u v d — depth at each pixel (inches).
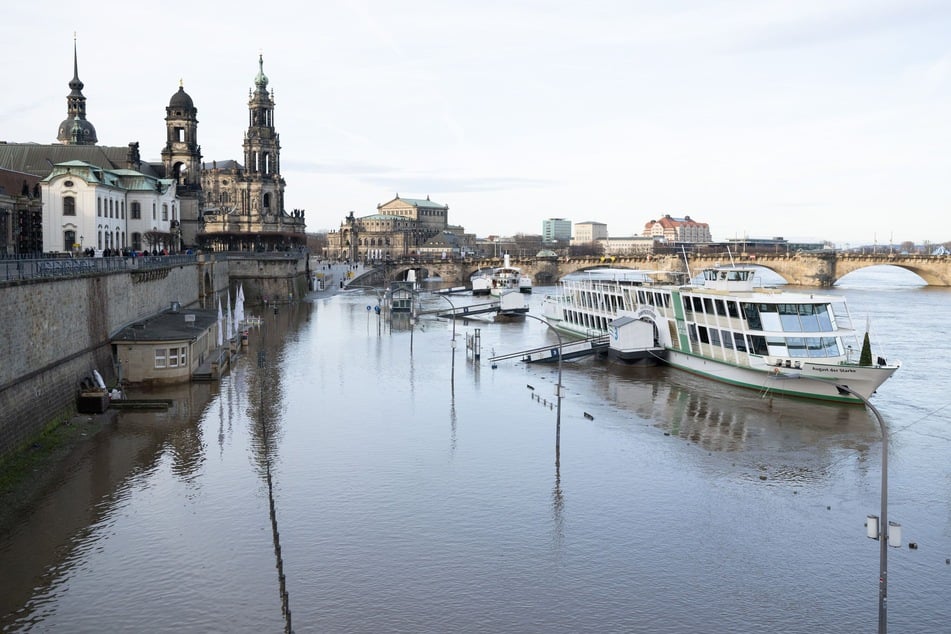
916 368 4313.5
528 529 1926.7
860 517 2057.1
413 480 2258.9
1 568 1667.1
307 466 2367.1
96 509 1989.4
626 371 4126.5
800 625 1502.2
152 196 6441.9
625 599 1589.6
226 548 1781.5
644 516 2025.1
